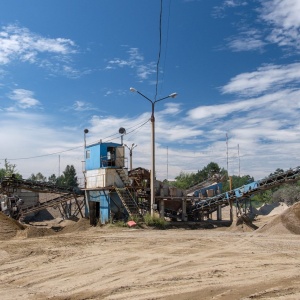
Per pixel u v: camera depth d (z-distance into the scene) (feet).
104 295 32.17
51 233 91.25
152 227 103.24
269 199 267.59
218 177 172.35
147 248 59.67
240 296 30.01
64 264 48.32
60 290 34.96
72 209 179.93
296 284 33.81
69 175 419.74
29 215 186.19
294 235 75.10
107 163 121.90
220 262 45.96
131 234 83.35
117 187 117.19
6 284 38.68
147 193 128.06
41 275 42.29
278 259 47.42
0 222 91.76
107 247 62.34
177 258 49.55
